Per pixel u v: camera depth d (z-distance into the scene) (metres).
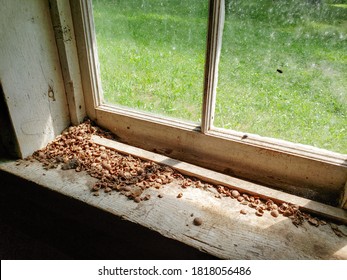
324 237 0.72
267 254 0.68
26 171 0.93
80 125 1.11
